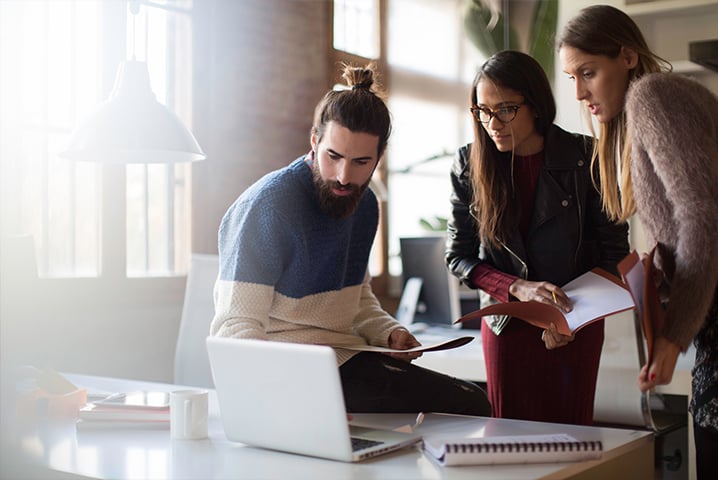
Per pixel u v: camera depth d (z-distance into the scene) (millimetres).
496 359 2303
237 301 1735
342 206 1848
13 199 3725
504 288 2162
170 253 4594
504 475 1287
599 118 1998
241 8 5027
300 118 5543
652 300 1457
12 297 2057
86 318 3977
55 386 1978
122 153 2197
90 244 4156
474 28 5941
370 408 1904
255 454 1480
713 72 3666
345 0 6254
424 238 4285
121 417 1737
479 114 2184
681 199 1482
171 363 4391
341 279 1985
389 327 2061
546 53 5449
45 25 3910
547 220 2199
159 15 4492
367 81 1874
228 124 4930
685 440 2824
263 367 1453
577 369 2240
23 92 3838
